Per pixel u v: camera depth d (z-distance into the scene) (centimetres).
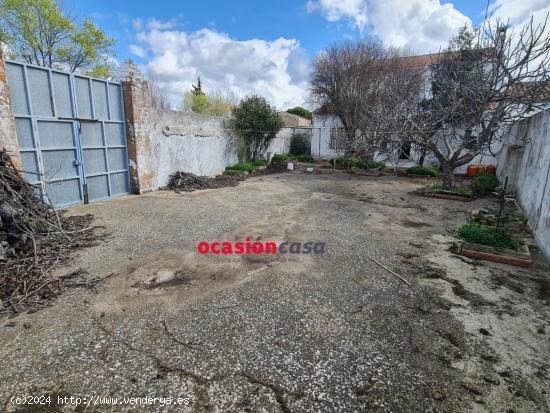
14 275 321
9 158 449
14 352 217
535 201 541
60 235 429
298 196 804
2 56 465
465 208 695
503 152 1055
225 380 197
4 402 178
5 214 372
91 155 656
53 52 1426
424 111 1031
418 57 1593
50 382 192
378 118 1024
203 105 2336
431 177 1232
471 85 828
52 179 577
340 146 1566
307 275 344
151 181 806
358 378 200
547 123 543
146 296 295
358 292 309
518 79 715
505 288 325
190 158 987
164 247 420
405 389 192
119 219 545
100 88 663
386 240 467
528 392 191
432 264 382
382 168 1403
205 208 641
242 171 1195
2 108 467
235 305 281
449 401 184
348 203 730
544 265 385
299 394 187
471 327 256
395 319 265
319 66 1638
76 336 235
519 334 248
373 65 1540
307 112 3594
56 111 572
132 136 736
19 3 1277
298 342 233
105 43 1566
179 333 241
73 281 320
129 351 220
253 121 1284
